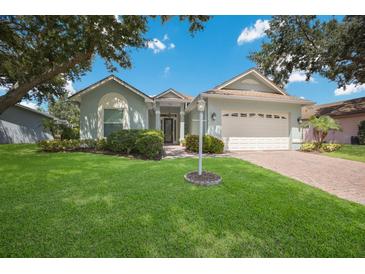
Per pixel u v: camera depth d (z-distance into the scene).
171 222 2.86
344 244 2.44
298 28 15.75
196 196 3.84
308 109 22.81
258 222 2.89
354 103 18.05
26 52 8.42
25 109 18.47
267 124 12.27
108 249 2.27
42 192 4.02
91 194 3.92
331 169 6.56
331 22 14.45
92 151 10.17
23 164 6.71
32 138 19.06
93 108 11.69
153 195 3.88
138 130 10.00
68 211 3.15
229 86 12.62
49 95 17.78
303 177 5.57
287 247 2.37
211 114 10.86
